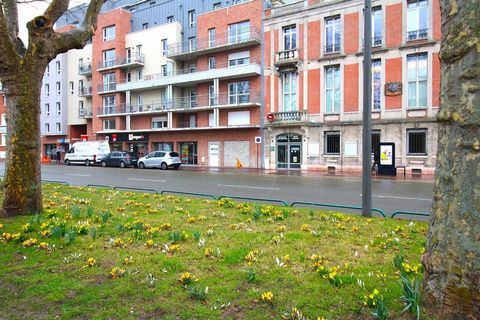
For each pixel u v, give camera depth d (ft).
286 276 12.12
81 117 160.66
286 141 99.40
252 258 13.83
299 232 18.34
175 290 11.13
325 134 92.43
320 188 49.73
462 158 8.75
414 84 81.46
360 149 86.84
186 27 131.03
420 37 80.02
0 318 9.78
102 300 10.60
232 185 53.47
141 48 138.21
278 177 70.90
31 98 22.17
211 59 119.34
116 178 65.92
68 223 19.66
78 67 163.32
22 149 21.98
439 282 9.05
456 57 8.92
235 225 19.66
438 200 9.42
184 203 28.04
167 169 101.71
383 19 84.33
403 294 10.04
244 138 109.91
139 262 13.61
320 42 92.79
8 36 20.84
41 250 14.99
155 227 19.03
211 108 114.73
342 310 9.77
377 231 18.83
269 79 102.42
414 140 80.89
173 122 124.88
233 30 112.88
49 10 22.40
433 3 78.43
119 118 140.26
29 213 22.07
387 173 73.92
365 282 11.44
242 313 9.82
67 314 9.84
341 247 15.70
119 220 21.08
